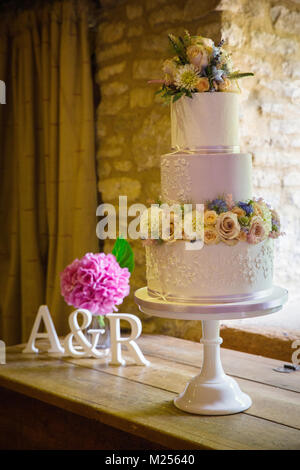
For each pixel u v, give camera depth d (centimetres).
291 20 334
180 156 204
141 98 337
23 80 376
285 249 340
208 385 212
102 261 269
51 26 363
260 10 316
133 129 343
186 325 321
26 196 375
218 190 203
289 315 318
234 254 197
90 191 358
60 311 359
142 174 340
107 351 284
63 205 362
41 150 380
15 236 383
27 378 252
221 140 206
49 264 369
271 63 325
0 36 386
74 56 359
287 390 231
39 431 258
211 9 298
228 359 271
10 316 383
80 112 361
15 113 383
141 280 343
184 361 273
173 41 211
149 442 216
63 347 296
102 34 359
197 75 202
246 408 211
